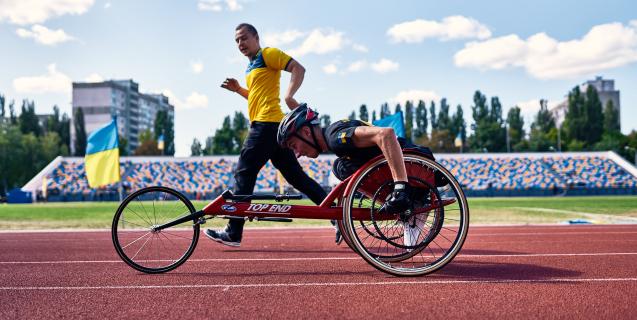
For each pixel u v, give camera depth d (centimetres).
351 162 404
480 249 587
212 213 427
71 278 400
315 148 399
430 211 399
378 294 321
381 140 368
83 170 4747
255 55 530
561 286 341
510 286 342
